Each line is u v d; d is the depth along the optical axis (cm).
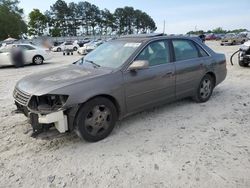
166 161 352
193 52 562
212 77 609
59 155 376
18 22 7388
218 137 419
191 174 322
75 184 311
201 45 585
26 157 372
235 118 499
